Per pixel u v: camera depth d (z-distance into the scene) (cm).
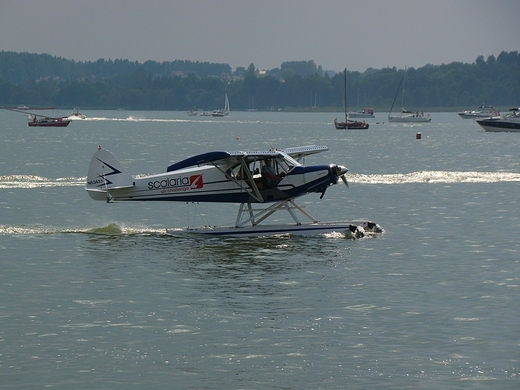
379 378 3684
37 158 16825
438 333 4262
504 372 3741
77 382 3634
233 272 5634
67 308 4703
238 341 4150
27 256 6134
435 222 7912
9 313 4591
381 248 6512
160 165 15450
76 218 8150
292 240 6906
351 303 4819
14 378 3672
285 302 4844
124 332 4284
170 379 3675
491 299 4894
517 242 6769
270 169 7144
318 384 3619
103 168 7294
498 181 12056
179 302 4841
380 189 10881
